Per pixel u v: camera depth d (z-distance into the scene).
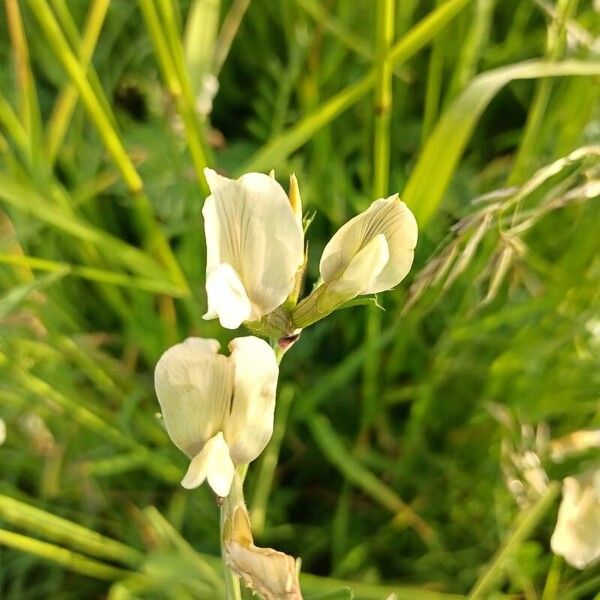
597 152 0.13
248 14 0.25
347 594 0.13
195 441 0.10
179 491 0.21
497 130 0.25
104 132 0.17
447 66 0.24
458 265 0.14
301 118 0.23
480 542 0.20
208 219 0.09
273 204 0.10
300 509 0.22
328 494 0.22
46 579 0.21
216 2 0.20
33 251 0.22
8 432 0.21
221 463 0.09
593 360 0.20
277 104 0.23
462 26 0.23
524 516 0.16
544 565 0.19
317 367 0.22
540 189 0.19
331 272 0.11
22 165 0.22
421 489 0.21
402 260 0.11
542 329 0.20
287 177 0.22
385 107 0.16
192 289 0.21
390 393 0.21
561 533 0.13
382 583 0.20
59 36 0.16
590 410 0.21
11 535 0.17
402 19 0.22
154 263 0.19
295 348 0.21
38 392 0.19
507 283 0.20
